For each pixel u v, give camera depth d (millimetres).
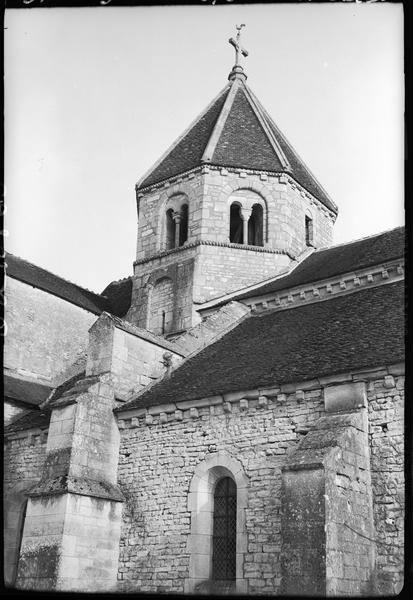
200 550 13141
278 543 12031
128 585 13828
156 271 23312
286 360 14375
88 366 16641
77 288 26438
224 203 23125
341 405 12133
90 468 14648
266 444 12969
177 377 16531
